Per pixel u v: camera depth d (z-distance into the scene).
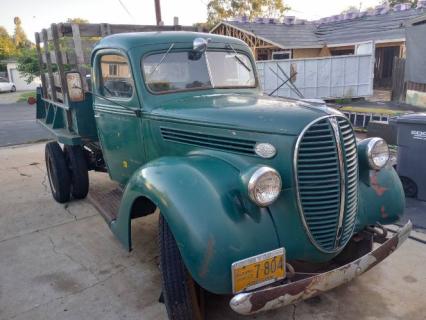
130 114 3.62
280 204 2.47
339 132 2.49
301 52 18.36
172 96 3.49
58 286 3.45
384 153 2.98
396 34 16.00
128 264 3.79
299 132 2.41
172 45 3.62
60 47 4.79
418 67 11.76
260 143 2.54
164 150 3.32
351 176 2.61
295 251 2.48
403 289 3.23
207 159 2.70
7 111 19.67
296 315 2.96
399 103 12.61
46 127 5.84
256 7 35.03
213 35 3.97
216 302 3.12
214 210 2.29
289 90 14.12
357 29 18.52
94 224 4.76
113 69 3.81
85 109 4.82
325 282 2.37
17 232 4.59
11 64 37.69
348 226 2.68
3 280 3.58
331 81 14.23
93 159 5.36
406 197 5.16
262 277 2.28
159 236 2.59
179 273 2.52
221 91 3.71
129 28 5.11
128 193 2.85
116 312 3.07
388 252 2.70
